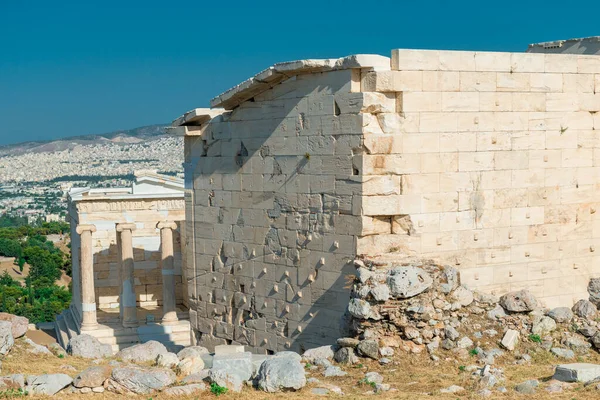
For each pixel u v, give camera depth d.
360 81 28.39
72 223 62.72
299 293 31.28
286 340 32.06
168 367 25.73
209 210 36.56
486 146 29.47
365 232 28.09
